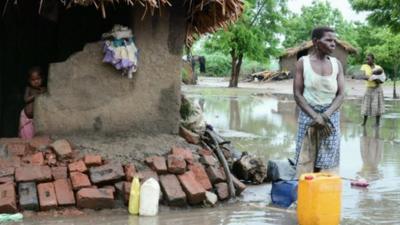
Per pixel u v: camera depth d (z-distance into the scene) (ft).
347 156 32.60
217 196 20.89
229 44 125.08
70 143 21.50
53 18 24.21
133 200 18.88
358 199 22.18
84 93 22.56
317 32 20.53
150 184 18.80
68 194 18.99
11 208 18.07
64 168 19.94
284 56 144.66
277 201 20.99
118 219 18.29
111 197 19.06
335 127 20.63
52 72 22.22
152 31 23.29
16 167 19.66
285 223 18.49
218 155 23.26
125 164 20.65
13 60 27.63
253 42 125.59
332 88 20.47
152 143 22.25
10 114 27.50
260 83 162.50
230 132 43.14
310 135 20.76
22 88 27.73
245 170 24.21
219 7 24.30
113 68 22.74
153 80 23.39
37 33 27.99
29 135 23.21
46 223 17.57
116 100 22.90
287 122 52.44
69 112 22.45
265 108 69.36
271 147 35.45
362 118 57.36
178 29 23.63
